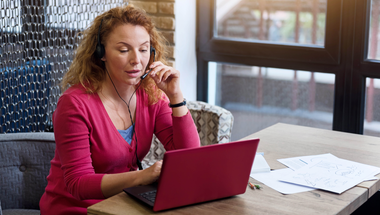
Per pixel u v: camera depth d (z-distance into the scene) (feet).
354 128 7.33
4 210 5.09
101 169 4.18
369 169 4.11
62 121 3.91
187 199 3.29
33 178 5.31
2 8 5.65
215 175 3.33
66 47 6.55
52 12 6.27
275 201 3.43
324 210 3.27
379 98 7.15
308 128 5.60
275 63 7.96
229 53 8.36
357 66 7.11
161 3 7.86
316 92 7.80
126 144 4.24
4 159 5.21
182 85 8.43
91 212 3.29
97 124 4.09
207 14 8.43
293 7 7.65
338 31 7.16
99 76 4.31
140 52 4.12
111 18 4.07
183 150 3.09
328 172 4.03
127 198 3.45
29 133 5.44
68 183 3.80
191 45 8.55
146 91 4.58
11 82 5.93
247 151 3.39
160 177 3.10
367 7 6.85
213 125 6.26
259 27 8.08
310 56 7.54
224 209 3.28
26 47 6.03
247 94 8.54
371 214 6.01
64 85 4.45
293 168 4.14
